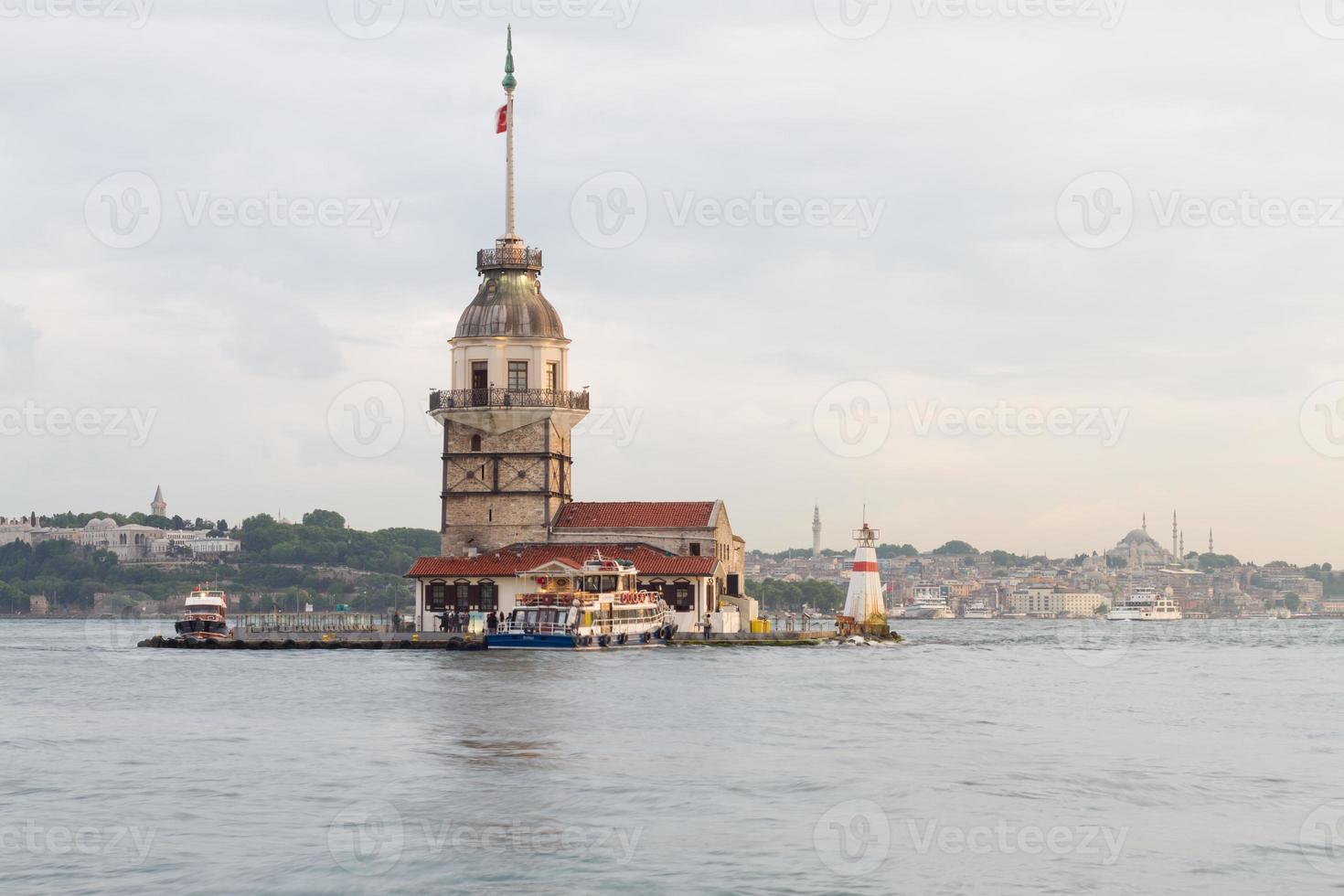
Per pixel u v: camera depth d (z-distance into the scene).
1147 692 88.38
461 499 133.12
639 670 96.75
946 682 94.00
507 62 136.75
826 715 70.81
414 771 53.50
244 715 70.62
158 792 49.94
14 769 54.69
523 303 133.75
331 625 144.00
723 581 139.62
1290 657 140.62
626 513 134.38
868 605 143.88
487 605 130.38
